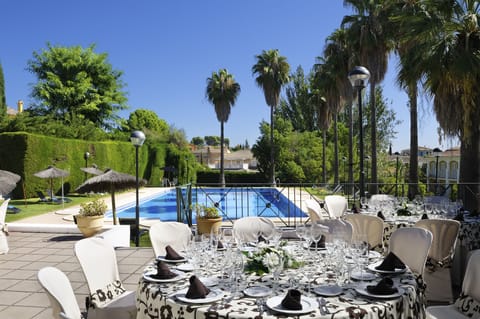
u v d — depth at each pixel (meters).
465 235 4.28
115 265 3.02
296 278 2.38
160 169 23.92
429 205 5.29
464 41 6.20
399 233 3.15
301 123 33.16
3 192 6.46
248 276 2.46
